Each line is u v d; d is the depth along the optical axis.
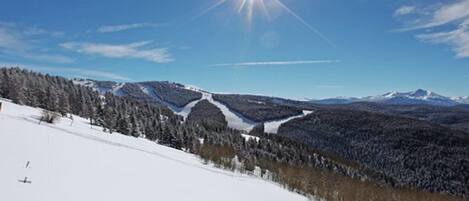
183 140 69.88
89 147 25.50
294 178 54.44
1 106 44.41
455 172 128.00
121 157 25.39
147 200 15.57
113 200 14.04
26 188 12.25
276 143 113.06
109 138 40.31
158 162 28.94
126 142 41.94
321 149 151.25
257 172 58.47
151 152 37.41
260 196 28.12
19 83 76.25
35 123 32.50
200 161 49.34
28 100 72.69
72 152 21.28
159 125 72.25
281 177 53.47
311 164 92.44
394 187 91.31
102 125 60.41
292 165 77.38
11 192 11.46
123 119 62.38
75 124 49.03
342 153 162.25
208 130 110.19
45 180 13.79
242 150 81.81
